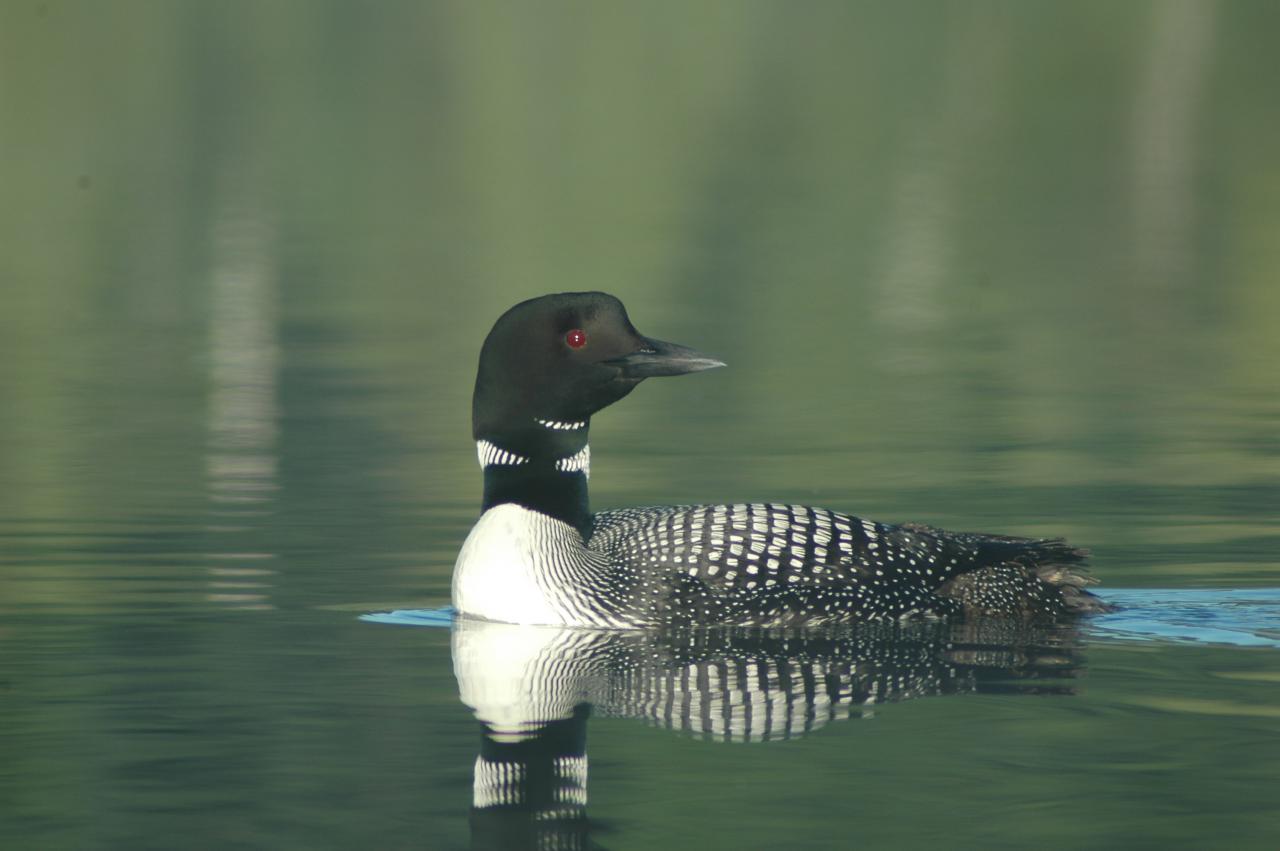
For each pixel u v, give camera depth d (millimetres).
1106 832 5961
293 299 23047
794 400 16359
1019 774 6539
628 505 12031
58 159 37781
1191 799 6266
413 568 10211
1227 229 28797
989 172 35969
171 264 25953
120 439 14547
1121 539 10867
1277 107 44500
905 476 12938
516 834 5949
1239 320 21016
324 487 12648
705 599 8828
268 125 43188
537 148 40094
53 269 25375
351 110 45625
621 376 9023
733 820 6090
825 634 8711
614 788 6434
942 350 19172
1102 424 15000
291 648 8445
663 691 7754
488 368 9148
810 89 48906
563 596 8906
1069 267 25453
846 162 37500
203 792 6406
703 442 14414
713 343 19594
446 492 12500
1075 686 7711
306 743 6949
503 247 27531
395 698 7617
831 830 5996
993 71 51219
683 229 29156
